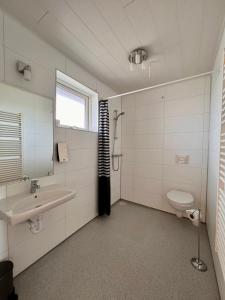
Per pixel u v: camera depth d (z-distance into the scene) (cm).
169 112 254
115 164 296
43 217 159
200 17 122
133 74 220
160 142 265
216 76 171
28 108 141
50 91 160
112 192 291
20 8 116
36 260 153
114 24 130
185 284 131
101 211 240
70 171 191
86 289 126
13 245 132
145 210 272
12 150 132
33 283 131
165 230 210
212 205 172
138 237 195
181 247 177
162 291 125
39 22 129
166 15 121
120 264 152
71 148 192
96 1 110
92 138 228
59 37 147
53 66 162
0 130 124
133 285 130
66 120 204
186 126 240
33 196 135
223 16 121
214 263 147
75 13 120
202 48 161
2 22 119
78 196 206
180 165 247
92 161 229
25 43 136
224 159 105
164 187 264
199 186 232
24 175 141
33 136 146
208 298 120
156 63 191
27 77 131
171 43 154
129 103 296
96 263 153
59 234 179
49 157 161
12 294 113
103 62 189
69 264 151
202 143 228
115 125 285
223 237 98
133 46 159
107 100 237
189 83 235
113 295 122
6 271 110
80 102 224
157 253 167
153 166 275
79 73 196
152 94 270
